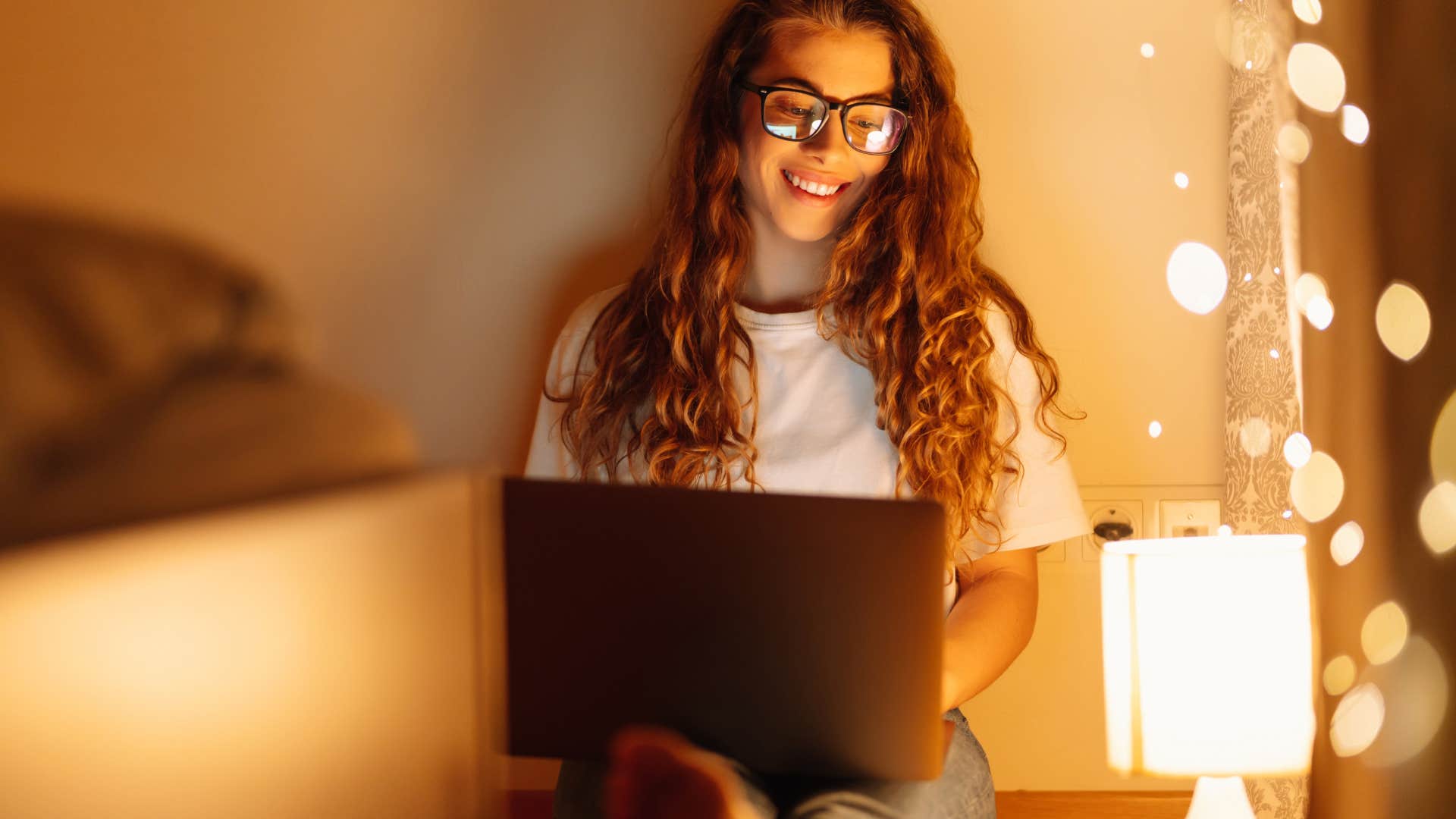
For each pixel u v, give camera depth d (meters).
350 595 0.56
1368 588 1.20
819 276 1.49
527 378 1.64
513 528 0.92
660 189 1.62
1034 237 1.64
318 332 1.51
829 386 1.41
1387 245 1.20
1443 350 1.17
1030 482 1.43
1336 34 1.22
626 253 1.63
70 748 0.48
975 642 1.27
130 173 1.34
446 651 0.61
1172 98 1.62
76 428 0.57
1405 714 1.18
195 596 0.50
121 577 0.49
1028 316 1.50
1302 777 1.47
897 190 1.43
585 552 0.92
